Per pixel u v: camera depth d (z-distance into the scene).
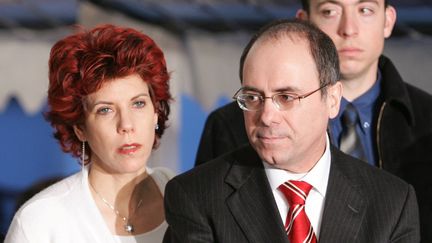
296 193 2.91
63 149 3.29
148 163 7.03
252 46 2.88
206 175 3.01
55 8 6.45
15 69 6.17
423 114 3.88
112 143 3.11
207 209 2.92
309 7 3.86
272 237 2.86
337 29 3.76
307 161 2.93
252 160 3.01
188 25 6.27
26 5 6.41
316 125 2.86
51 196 3.24
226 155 3.08
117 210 3.28
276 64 2.79
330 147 3.10
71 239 3.18
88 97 3.11
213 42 6.20
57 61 3.13
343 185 2.98
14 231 3.17
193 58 6.19
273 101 2.79
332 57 2.93
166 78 3.22
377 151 3.85
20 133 7.88
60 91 3.12
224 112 3.99
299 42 2.85
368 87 3.89
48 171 7.84
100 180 3.28
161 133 3.31
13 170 7.90
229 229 2.89
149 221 3.31
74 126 3.22
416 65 5.66
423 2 6.07
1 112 7.88
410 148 3.82
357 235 2.91
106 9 6.02
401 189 3.01
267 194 2.92
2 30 6.28
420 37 5.76
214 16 6.36
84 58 3.08
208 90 6.14
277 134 2.79
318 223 2.94
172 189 3.00
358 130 3.87
